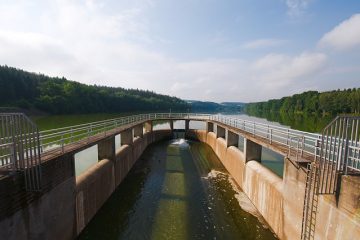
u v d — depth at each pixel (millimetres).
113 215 17922
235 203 20109
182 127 79312
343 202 9508
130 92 170375
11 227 9258
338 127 10086
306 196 11516
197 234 15812
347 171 9930
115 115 101750
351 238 9023
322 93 116938
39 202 10828
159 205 19672
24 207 9938
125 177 26172
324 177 10445
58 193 12359
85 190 15812
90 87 116750
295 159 12797
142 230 16188
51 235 11820
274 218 15734
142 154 37094
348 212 9242
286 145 15547
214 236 15602
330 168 10273
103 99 116688
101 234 15570
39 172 10531
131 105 130500
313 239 11266
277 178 16844
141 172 28094
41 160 11367
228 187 23641
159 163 32156
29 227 10250
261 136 19984
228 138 30281
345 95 101438
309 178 11188
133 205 19609
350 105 96562
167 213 18406
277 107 189250
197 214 18281
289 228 13625
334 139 10141
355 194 8922
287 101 155625
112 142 21688
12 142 9680
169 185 24031
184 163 32375
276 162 30609
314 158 11914
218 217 17859
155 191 22500
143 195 21578
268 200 16750
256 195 19125
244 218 17688
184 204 19891
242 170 22984
